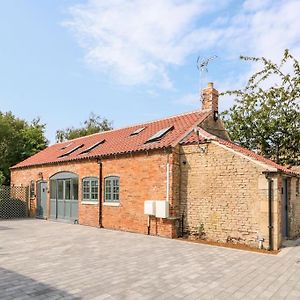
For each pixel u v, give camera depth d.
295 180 14.29
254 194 11.38
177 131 14.90
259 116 18.42
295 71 17.22
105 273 7.62
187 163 13.39
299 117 17.31
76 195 18.81
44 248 10.81
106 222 16.27
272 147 18.88
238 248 10.94
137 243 11.80
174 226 13.09
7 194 23.86
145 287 6.59
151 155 14.21
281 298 6.02
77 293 6.19
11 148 34.66
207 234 12.48
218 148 12.48
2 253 9.97
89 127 51.78
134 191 14.84
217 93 17.06
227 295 6.15
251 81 18.56
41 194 22.42
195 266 8.34
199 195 12.88
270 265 8.52
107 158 16.47
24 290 6.35
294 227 13.80
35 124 38.53
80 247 10.99
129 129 20.36
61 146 25.92
